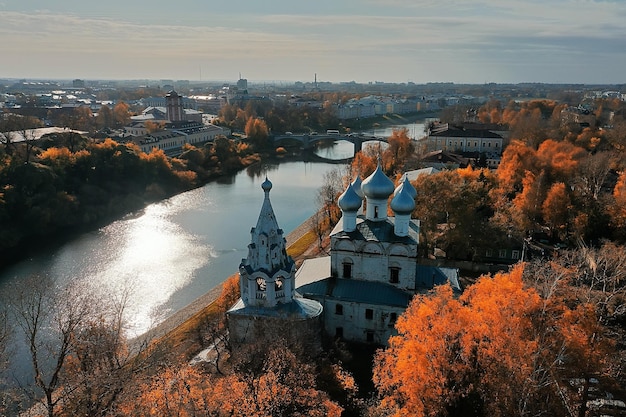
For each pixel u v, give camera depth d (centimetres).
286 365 4156
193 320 7275
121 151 14950
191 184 16562
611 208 8881
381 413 4197
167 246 10975
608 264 6006
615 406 4444
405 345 3938
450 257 8625
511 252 8669
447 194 8138
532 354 3959
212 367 5356
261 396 3622
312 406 3881
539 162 11112
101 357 4469
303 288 6266
